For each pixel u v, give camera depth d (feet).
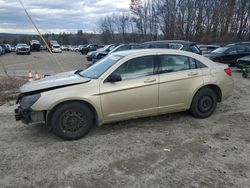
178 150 15.52
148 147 15.90
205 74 20.34
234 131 18.43
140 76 18.26
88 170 13.43
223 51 57.67
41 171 13.38
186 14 177.78
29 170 13.50
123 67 17.94
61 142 16.76
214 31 169.48
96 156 14.87
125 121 20.18
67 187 12.06
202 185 12.08
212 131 18.38
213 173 13.05
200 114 20.75
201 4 174.50
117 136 17.54
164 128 18.86
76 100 16.81
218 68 21.13
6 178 12.80
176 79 19.15
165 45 43.65
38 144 16.55
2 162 14.33
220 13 166.91
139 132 18.17
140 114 18.47
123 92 17.61
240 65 47.37
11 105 25.91
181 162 14.14
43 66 74.43
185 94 19.66
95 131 18.40
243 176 12.78
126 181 12.45
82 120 17.11
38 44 181.47
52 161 14.37
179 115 21.50
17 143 16.75
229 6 168.14
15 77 46.62
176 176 12.83
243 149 15.66
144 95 18.21
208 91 20.65
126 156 14.83
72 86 16.97
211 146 16.02
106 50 64.23
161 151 15.39
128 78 17.97
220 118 21.08
